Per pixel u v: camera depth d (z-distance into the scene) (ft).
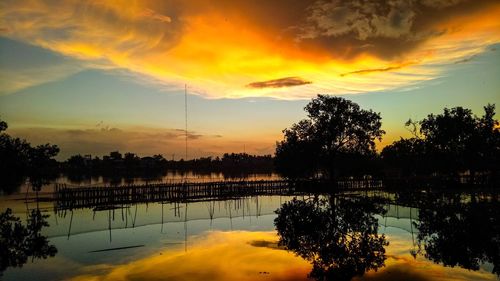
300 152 145.89
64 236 88.48
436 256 47.24
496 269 41.86
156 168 483.10
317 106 139.85
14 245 26.03
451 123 108.78
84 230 95.35
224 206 147.13
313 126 143.95
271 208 141.08
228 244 78.18
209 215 123.13
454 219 44.93
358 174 149.48
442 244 46.03
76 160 437.17
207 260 65.26
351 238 53.11
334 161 147.43
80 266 62.34
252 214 127.13
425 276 52.60
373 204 55.83
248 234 90.33
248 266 61.05
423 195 55.11
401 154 149.48
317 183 147.43
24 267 61.93
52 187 243.81
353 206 53.06
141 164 475.31
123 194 152.15
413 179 127.65
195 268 60.44
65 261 65.36
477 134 104.83
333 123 136.56
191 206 146.41
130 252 72.38
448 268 56.29
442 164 110.73
